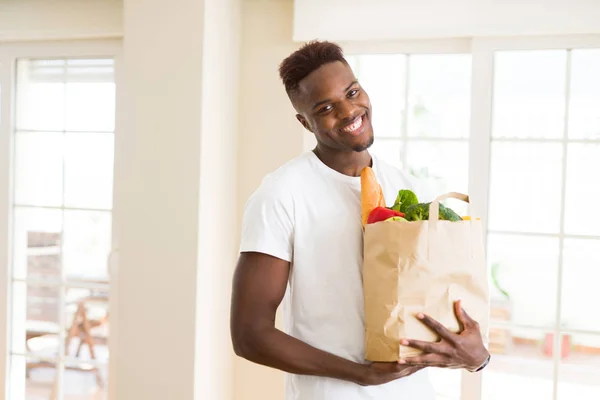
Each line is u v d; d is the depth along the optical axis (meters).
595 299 2.44
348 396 1.29
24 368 3.06
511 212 2.52
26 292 3.06
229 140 2.69
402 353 1.19
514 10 2.39
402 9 2.51
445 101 2.60
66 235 3.01
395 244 1.19
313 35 2.60
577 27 2.34
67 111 2.99
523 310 2.52
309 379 1.32
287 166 1.38
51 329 3.04
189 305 2.45
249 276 1.29
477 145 2.53
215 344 2.63
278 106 2.74
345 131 1.31
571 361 2.47
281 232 1.31
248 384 2.81
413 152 2.64
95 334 2.98
